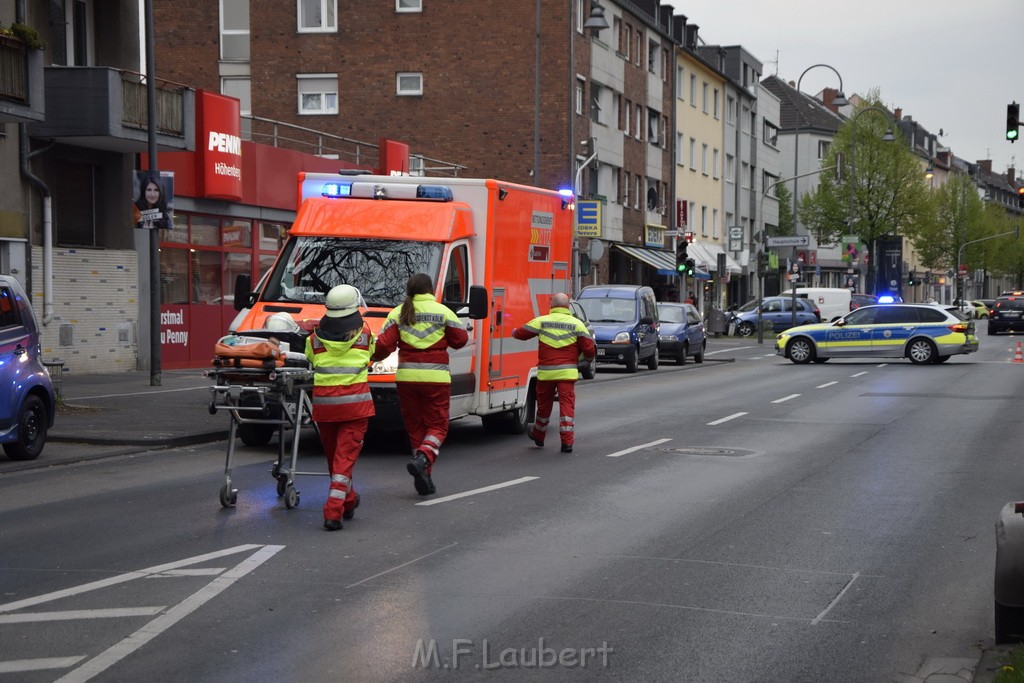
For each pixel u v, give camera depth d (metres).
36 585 7.41
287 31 47.19
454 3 46.41
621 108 55.78
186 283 28.77
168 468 12.88
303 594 7.25
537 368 17.11
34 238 23.95
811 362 38.19
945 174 144.62
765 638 6.44
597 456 14.30
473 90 46.50
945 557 8.66
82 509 10.23
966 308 98.06
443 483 11.96
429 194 14.98
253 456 13.97
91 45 26.98
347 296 9.68
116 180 26.41
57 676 5.58
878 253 100.88
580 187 49.66
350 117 47.03
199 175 28.44
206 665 5.78
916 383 28.14
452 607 6.99
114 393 20.81
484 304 13.82
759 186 84.25
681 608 7.06
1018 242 133.12
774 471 13.12
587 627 6.59
